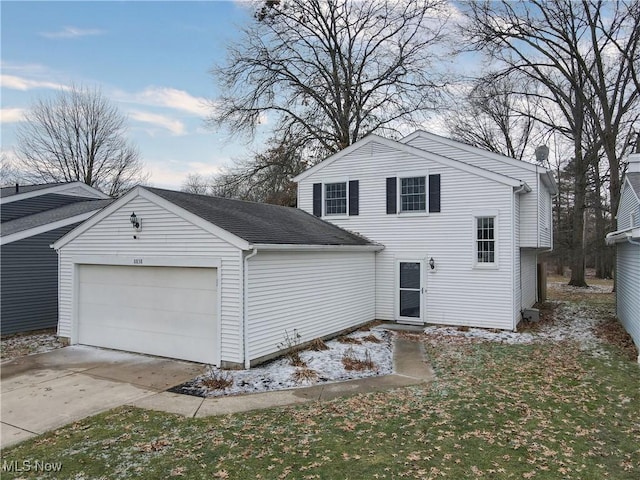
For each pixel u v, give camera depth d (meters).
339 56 23.67
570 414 6.02
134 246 9.71
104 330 10.32
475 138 28.23
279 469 4.55
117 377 7.92
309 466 4.60
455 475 4.39
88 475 4.48
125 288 9.98
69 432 5.56
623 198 15.41
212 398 6.78
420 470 4.50
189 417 6.00
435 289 13.13
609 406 6.33
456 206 12.83
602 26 19.59
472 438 5.26
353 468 4.55
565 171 30.28
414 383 7.55
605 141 20.72
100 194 18.69
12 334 12.28
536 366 8.54
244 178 23.64
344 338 11.30
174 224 9.12
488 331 12.10
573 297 21.00
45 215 15.09
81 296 10.74
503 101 26.78
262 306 8.78
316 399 6.71
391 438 5.27
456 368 8.47
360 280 12.99
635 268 10.28
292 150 23.14
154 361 9.02
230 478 4.38
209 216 9.04
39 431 5.62
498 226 12.25
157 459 4.80
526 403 6.45
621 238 11.04
